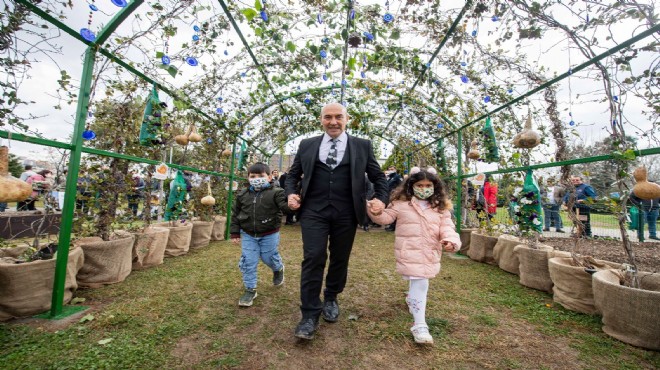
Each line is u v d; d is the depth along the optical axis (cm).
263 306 255
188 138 420
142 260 351
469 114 480
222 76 453
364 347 192
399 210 223
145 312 234
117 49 254
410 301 208
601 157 246
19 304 212
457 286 323
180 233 430
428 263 207
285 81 469
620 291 205
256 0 268
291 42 328
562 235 711
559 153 330
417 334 195
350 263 417
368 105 627
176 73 277
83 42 226
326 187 205
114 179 323
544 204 414
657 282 224
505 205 427
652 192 198
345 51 321
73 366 160
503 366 175
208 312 239
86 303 248
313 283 197
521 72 344
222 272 349
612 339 208
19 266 212
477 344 199
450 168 640
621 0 209
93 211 307
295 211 216
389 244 585
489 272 383
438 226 215
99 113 322
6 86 192
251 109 579
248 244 266
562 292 269
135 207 392
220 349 185
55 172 262
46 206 260
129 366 163
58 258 224
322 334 207
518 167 365
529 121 314
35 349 176
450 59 405
